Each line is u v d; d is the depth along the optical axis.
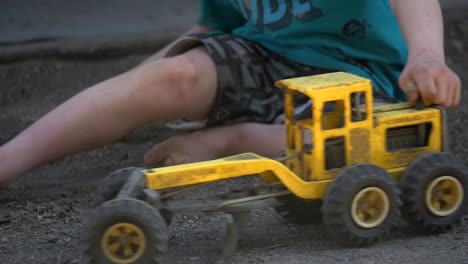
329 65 4.11
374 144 2.96
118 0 9.54
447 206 3.02
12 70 7.09
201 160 3.99
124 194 2.59
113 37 7.61
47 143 3.62
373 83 4.13
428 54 3.25
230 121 4.07
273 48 4.18
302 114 3.84
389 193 2.83
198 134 4.04
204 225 3.45
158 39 7.53
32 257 3.05
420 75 3.10
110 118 3.65
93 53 7.35
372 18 4.08
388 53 4.22
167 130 5.58
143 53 7.46
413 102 3.13
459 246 2.88
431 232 3.05
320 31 4.12
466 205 3.03
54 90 6.75
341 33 4.12
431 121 3.08
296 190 2.85
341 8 4.00
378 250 2.87
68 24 8.34
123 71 7.07
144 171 2.74
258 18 4.26
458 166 2.97
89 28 8.12
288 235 3.20
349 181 2.76
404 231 3.13
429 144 3.10
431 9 3.52
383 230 2.86
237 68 3.99
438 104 3.11
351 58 4.18
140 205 2.52
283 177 2.84
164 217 2.95
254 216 3.54
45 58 7.31
